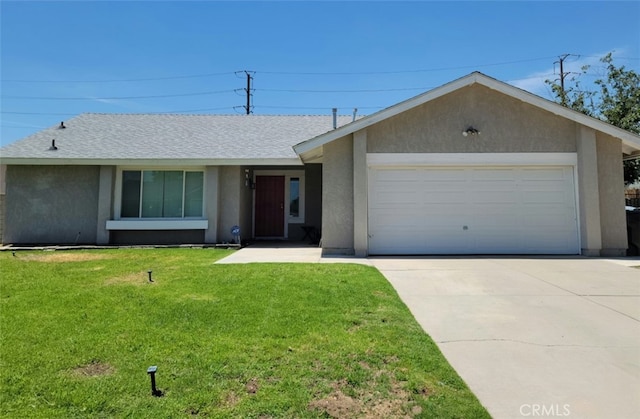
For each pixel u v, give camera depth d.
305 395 2.66
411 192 9.70
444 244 9.60
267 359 3.20
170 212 12.24
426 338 3.79
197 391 2.68
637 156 10.21
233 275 6.41
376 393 2.72
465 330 4.09
